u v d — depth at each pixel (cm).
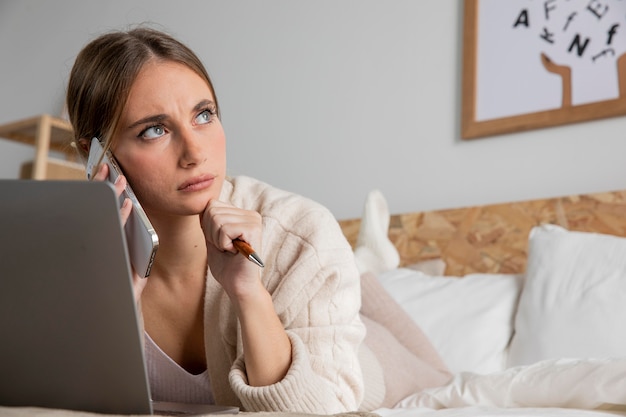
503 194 251
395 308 204
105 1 381
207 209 103
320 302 113
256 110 319
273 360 101
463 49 263
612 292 190
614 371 130
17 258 67
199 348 122
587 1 240
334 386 109
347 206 287
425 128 271
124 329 66
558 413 123
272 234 120
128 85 104
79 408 71
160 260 116
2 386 74
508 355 203
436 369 192
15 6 419
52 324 69
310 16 309
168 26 356
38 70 402
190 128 104
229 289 102
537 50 248
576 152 238
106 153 105
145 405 68
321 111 300
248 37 327
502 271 239
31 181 64
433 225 257
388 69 284
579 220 228
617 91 231
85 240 65
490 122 254
